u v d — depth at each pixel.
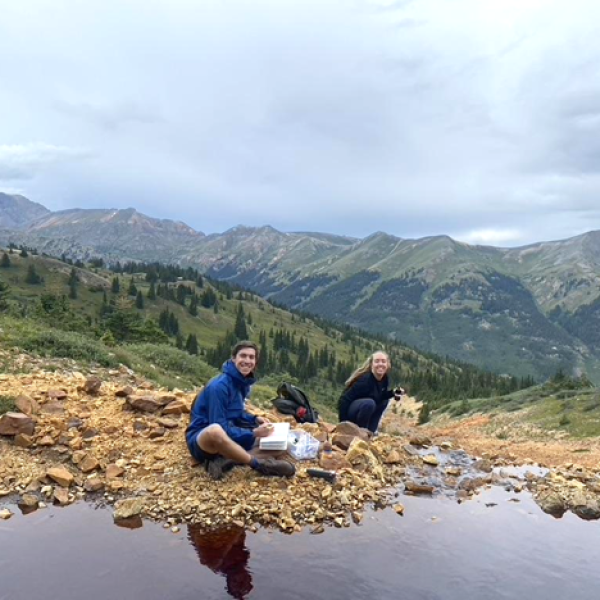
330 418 21.92
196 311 173.88
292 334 178.00
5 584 4.01
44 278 159.00
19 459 6.32
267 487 5.92
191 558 4.51
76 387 8.90
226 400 6.35
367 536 5.09
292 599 3.92
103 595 3.89
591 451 12.18
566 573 4.49
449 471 7.23
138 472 6.26
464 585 4.22
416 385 105.88
